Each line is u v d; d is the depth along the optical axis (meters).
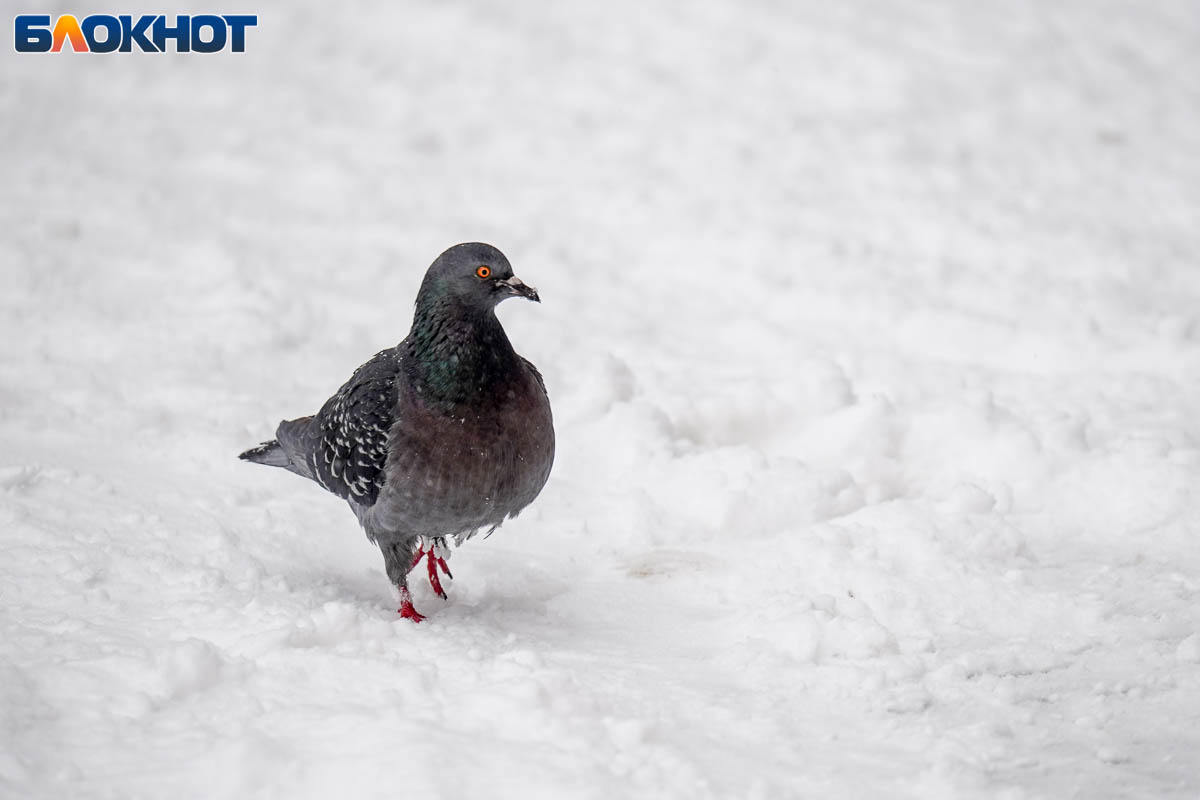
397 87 21.25
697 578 9.12
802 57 22.02
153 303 13.77
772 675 7.42
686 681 7.41
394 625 7.89
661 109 20.44
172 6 24.02
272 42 22.88
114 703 6.78
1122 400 12.04
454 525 8.31
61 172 17.53
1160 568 9.09
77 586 8.21
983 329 13.69
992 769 6.54
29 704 6.71
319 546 9.55
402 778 6.08
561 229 16.84
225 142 19.06
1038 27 23.69
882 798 6.21
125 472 10.25
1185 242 16.41
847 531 9.30
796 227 16.61
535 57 22.31
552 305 14.55
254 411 11.58
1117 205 17.50
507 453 8.09
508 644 7.86
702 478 10.42
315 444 8.90
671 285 15.34
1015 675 7.61
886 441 11.28
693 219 16.91
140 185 17.33
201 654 7.02
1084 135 19.83
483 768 6.22
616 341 13.60
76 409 11.29
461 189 18.03
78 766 6.24
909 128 19.69
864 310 14.34
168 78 21.34
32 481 9.72
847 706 7.15
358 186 17.92
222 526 9.38
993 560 9.12
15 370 11.94
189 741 6.48
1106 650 7.89
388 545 8.52
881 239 16.33
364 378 8.53
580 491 10.59
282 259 15.36
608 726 6.61
